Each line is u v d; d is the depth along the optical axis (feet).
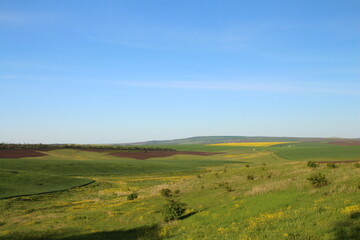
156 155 454.81
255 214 57.98
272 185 88.48
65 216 91.45
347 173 87.92
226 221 57.88
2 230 73.77
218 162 364.38
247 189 97.30
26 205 121.49
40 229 71.67
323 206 50.96
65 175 235.61
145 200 114.73
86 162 302.66
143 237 56.39
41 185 175.01
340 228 36.96
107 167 284.82
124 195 147.54
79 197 147.84
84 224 76.74
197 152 523.29
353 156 307.99
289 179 95.40
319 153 372.17
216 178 149.38
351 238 33.35
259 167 168.25
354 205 45.75
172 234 55.83
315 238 35.73
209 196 98.53
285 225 43.91
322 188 69.21
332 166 123.44
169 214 69.77
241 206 67.97
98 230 67.97
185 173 264.52
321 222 41.09
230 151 548.72
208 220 61.67
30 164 261.85
